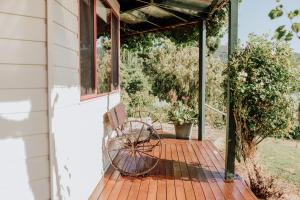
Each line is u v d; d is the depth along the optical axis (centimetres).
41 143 229
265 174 451
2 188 211
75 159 299
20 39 217
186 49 1179
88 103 360
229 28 407
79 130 316
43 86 229
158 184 404
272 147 750
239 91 388
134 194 367
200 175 441
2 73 210
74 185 296
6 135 212
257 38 400
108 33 521
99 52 443
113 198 354
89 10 379
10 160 214
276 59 388
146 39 880
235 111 404
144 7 615
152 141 668
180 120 688
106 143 467
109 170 462
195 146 628
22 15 217
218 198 357
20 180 219
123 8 655
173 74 1165
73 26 294
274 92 383
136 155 541
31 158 224
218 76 1085
